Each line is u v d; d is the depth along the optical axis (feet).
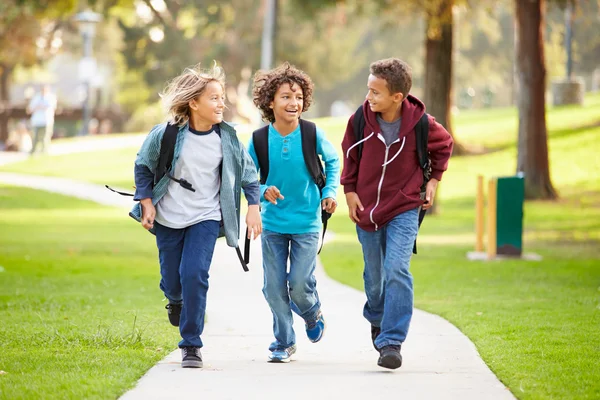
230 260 71.31
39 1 153.38
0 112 228.63
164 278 32.27
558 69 272.72
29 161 176.76
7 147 208.64
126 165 170.40
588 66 284.61
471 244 89.97
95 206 128.77
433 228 106.83
